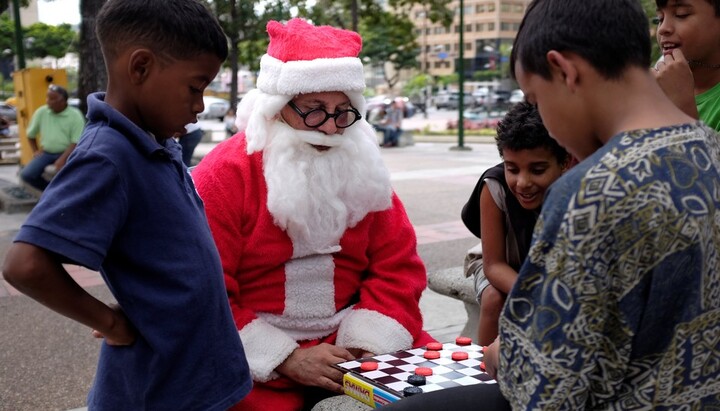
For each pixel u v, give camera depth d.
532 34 1.19
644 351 1.10
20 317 4.66
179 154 1.76
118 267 1.60
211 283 1.67
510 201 2.13
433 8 22.42
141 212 1.58
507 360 1.17
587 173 1.08
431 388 1.85
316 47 2.23
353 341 2.31
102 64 8.31
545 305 1.10
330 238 2.31
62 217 1.45
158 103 1.61
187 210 1.67
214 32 1.63
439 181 11.27
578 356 1.08
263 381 2.21
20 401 3.39
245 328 2.22
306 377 2.18
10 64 47.88
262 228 2.24
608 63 1.13
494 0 80.25
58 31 33.12
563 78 1.16
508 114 1.99
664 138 1.10
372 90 63.66
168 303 1.60
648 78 1.17
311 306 2.33
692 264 1.06
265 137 2.26
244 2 19.91
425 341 2.50
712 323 1.10
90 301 1.55
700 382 1.10
